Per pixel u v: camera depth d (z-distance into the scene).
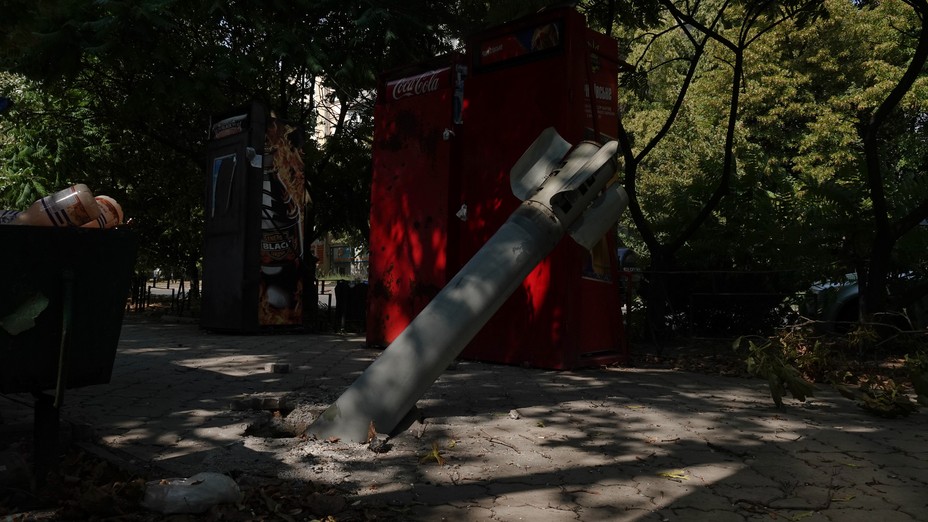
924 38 7.50
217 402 4.95
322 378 6.11
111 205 3.48
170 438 3.93
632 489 3.24
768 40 23.73
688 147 26.31
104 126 13.53
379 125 8.75
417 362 3.98
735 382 6.38
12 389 2.84
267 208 10.43
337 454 3.69
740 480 3.38
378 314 8.51
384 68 11.53
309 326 11.48
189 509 2.80
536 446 3.96
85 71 12.62
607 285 7.60
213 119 11.08
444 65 8.26
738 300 9.06
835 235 8.71
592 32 7.34
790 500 3.11
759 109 25.47
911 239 8.42
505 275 4.08
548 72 7.03
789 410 5.09
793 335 7.09
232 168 10.48
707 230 9.73
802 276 8.75
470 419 4.61
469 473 3.45
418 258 8.09
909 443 4.12
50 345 2.92
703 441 4.13
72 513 2.72
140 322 12.34
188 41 11.23
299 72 12.35
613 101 7.63
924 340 7.77
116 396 5.12
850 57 24.27
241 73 10.21
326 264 44.34
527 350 7.12
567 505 3.03
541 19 7.11
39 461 2.99
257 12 10.34
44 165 13.17
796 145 25.77
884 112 7.81
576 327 6.97
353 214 14.27
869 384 5.43
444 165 7.90
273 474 3.34
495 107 7.49
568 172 4.24
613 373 6.82
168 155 14.37
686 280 9.34
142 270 15.57
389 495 3.11
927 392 5.08
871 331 7.18
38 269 2.86
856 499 3.14
